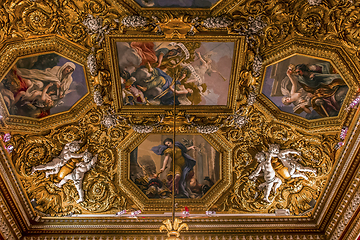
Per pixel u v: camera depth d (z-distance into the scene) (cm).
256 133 1070
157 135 1075
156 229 1054
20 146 970
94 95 976
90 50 898
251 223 1073
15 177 971
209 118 1050
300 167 1051
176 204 1090
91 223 1059
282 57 909
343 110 955
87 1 813
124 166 1087
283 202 1096
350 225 970
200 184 1098
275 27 863
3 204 932
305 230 1067
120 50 914
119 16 842
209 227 1059
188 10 836
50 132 1009
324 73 920
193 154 1101
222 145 1084
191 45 907
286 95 990
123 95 1005
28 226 1023
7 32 798
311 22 843
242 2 817
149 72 963
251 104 1016
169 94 1006
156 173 1097
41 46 857
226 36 875
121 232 1048
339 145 992
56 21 834
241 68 949
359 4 788
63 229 1038
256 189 1094
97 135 1059
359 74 887
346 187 987
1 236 934
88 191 1076
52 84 930
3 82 852
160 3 823
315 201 1075
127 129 1062
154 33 870
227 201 1098
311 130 1017
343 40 846
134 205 1091
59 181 1052
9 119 915
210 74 973
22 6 785
